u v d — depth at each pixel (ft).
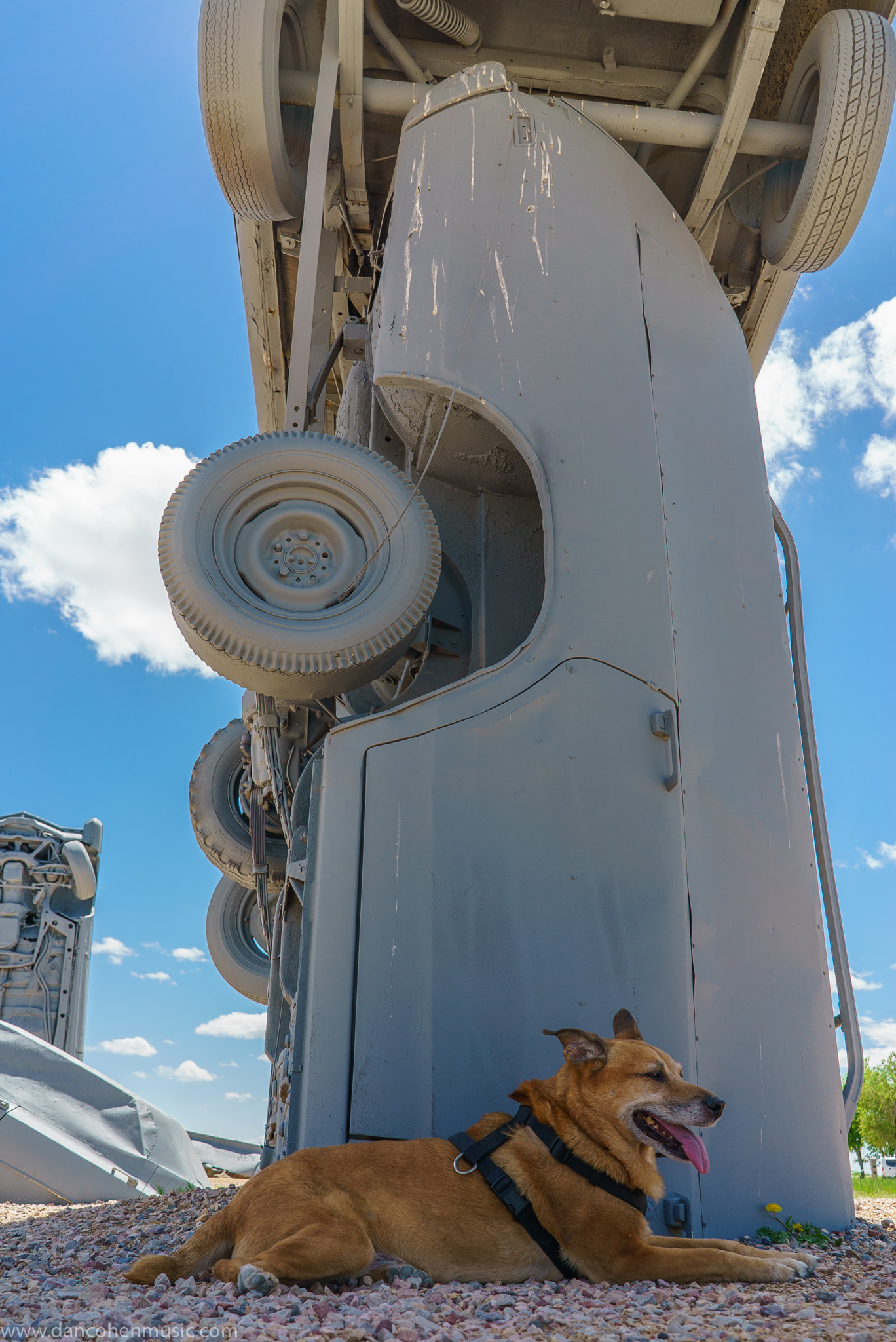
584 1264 12.76
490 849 19.45
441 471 28.94
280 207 30.14
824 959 20.71
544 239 25.26
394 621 22.25
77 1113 34.55
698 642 22.11
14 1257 17.31
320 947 19.01
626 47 31.83
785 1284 12.78
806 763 24.48
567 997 18.58
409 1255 12.31
